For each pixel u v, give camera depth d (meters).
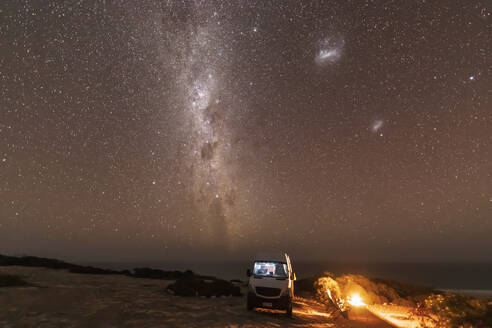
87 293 14.98
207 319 11.12
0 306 10.95
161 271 28.64
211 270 163.50
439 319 11.57
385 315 15.63
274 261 14.37
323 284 20.72
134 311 11.63
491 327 10.37
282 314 13.43
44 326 8.86
